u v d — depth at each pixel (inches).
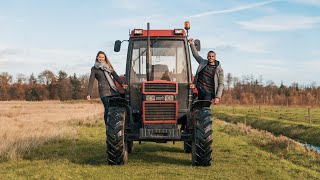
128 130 389.4
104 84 400.5
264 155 458.3
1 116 1421.0
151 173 326.3
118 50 410.0
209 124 359.3
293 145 576.7
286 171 367.9
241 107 2906.0
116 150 359.3
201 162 361.4
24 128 831.1
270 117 1648.6
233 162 396.2
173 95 369.4
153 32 399.2
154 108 367.6
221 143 588.4
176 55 395.9
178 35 398.3
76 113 1722.4
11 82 5374.0
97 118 1270.9
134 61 396.5
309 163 472.1
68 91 5260.8
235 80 5216.5
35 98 5177.2
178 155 443.5
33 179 307.6
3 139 573.3
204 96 397.4
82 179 304.0
